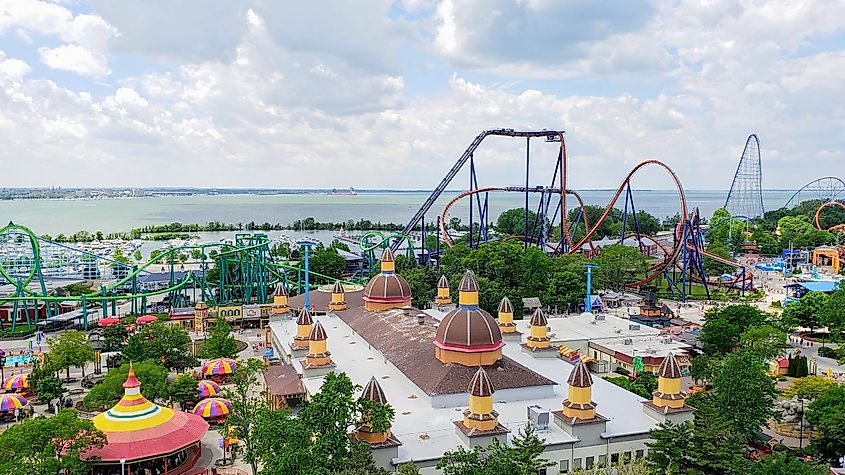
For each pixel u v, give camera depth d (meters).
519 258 181.62
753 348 114.75
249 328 171.62
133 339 117.62
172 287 184.12
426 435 71.62
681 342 134.00
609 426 75.31
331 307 140.75
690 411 76.94
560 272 183.75
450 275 175.88
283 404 91.06
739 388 78.69
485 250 182.75
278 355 127.06
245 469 80.19
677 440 63.53
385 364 98.62
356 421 67.44
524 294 176.88
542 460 60.88
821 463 72.38
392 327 110.62
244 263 198.75
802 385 92.00
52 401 108.88
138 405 78.38
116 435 74.44
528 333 131.75
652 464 66.56
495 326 88.31
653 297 170.88
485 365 85.81
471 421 69.69
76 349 118.38
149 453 73.38
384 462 65.31
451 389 81.00
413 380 86.19
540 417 72.94
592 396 86.69
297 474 56.22
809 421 82.38
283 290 139.25
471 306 88.31
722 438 65.50
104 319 161.88
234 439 83.25
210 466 81.50
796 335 156.38
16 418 101.12
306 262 147.50
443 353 87.31
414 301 161.12
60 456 66.50
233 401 77.19
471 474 55.69
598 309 184.12
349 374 93.94
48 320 170.38
